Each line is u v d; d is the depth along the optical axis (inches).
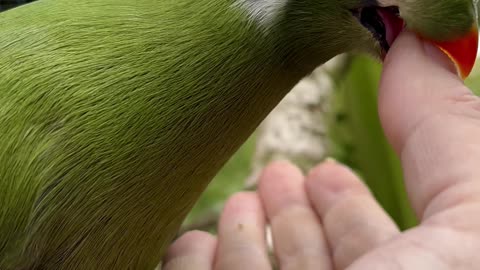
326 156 9.0
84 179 4.1
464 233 3.1
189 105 4.2
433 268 3.0
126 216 4.3
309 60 4.6
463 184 3.3
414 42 4.1
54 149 4.1
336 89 9.3
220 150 4.5
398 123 3.9
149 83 4.2
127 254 4.5
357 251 5.9
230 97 4.3
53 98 4.1
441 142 3.6
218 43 4.2
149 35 4.2
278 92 4.6
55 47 4.2
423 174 3.6
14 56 4.2
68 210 4.2
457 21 3.9
